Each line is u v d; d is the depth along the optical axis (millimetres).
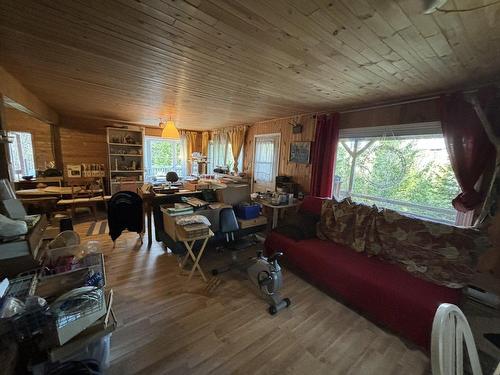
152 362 1483
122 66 2166
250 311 2031
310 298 2279
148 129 6551
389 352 1667
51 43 1733
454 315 878
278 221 3789
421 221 2168
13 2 1250
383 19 1279
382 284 1887
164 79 2502
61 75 2439
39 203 3910
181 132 7051
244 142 5664
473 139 2168
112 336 1673
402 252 2182
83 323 1172
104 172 5484
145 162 6641
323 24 1361
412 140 2812
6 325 1033
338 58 1809
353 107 3328
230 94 3018
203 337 1712
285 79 2361
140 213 3176
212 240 2869
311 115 3957
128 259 2896
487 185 2158
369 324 1943
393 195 3023
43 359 1104
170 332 1744
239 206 3225
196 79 2477
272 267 2102
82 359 1180
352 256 2377
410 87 2381
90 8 1305
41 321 1082
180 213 2641
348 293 2096
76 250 1839
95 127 5527
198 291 2283
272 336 1760
